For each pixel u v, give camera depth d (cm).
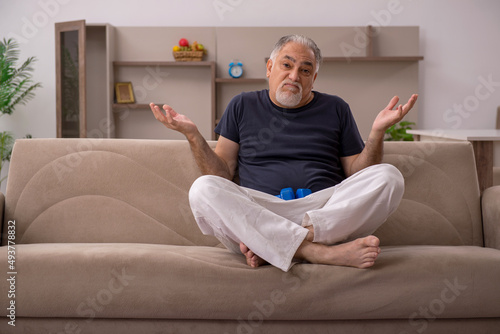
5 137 522
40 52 566
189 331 146
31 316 145
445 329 147
